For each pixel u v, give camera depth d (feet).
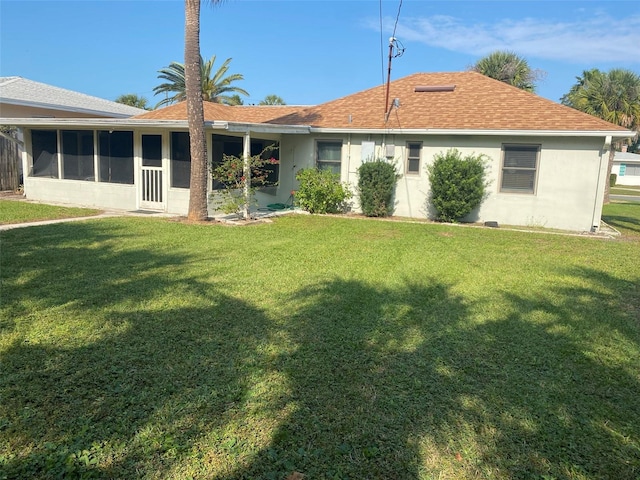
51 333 13.29
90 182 43.70
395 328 14.48
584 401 10.57
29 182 46.50
